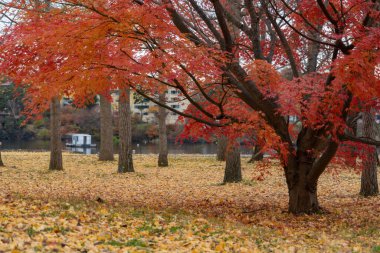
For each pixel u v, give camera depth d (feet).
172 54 26.22
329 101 27.63
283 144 30.25
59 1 26.27
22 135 163.02
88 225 24.06
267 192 49.29
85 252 18.11
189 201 41.75
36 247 17.29
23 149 136.87
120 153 69.26
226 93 33.24
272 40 38.14
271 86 31.71
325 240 24.93
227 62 29.81
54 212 26.99
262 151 29.86
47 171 67.26
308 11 32.27
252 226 29.89
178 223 27.25
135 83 30.55
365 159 34.81
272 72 31.30
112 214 28.76
